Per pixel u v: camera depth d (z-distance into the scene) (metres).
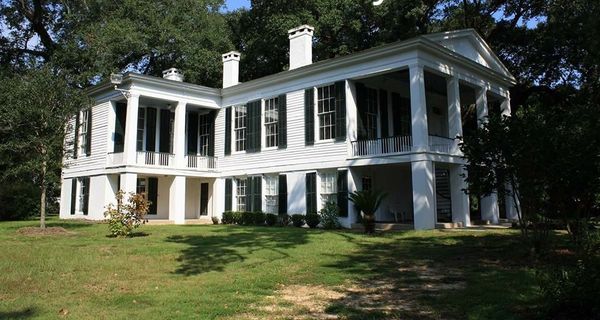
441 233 14.80
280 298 6.51
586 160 8.19
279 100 21.81
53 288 7.25
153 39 31.39
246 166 23.19
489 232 14.74
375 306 6.03
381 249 11.44
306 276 8.08
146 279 7.95
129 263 9.47
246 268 8.93
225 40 33.72
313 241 13.14
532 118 8.83
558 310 5.09
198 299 6.41
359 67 18.92
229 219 22.73
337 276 8.05
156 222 22.08
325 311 5.81
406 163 17.66
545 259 9.03
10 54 32.78
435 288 7.00
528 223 10.23
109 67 30.06
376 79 20.52
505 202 22.12
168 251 11.12
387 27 28.75
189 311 5.77
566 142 8.38
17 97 15.23
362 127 19.53
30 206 25.45
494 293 6.45
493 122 9.20
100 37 29.72
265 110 22.73
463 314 5.54
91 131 24.50
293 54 21.81
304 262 9.58
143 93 22.27
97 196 23.36
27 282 7.67
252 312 5.74
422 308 5.87
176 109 23.75
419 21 29.56
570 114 8.89
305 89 20.73
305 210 20.08
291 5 29.72
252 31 33.22
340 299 6.45
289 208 20.75
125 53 31.34
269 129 22.41
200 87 23.94
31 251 10.96
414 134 17.12
